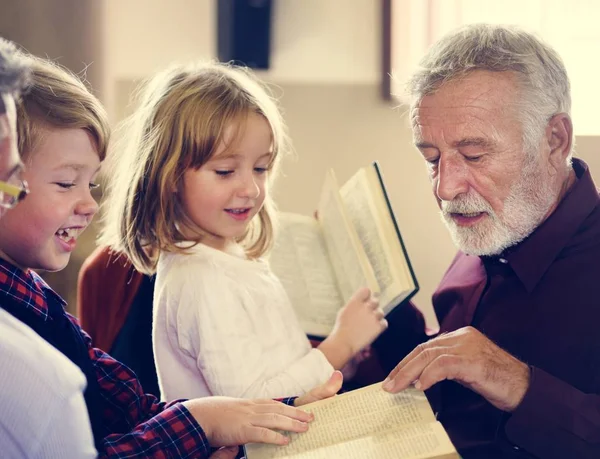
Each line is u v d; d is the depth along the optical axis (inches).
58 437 37.1
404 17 121.3
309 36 125.6
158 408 53.6
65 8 126.0
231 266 57.9
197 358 55.1
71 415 37.7
